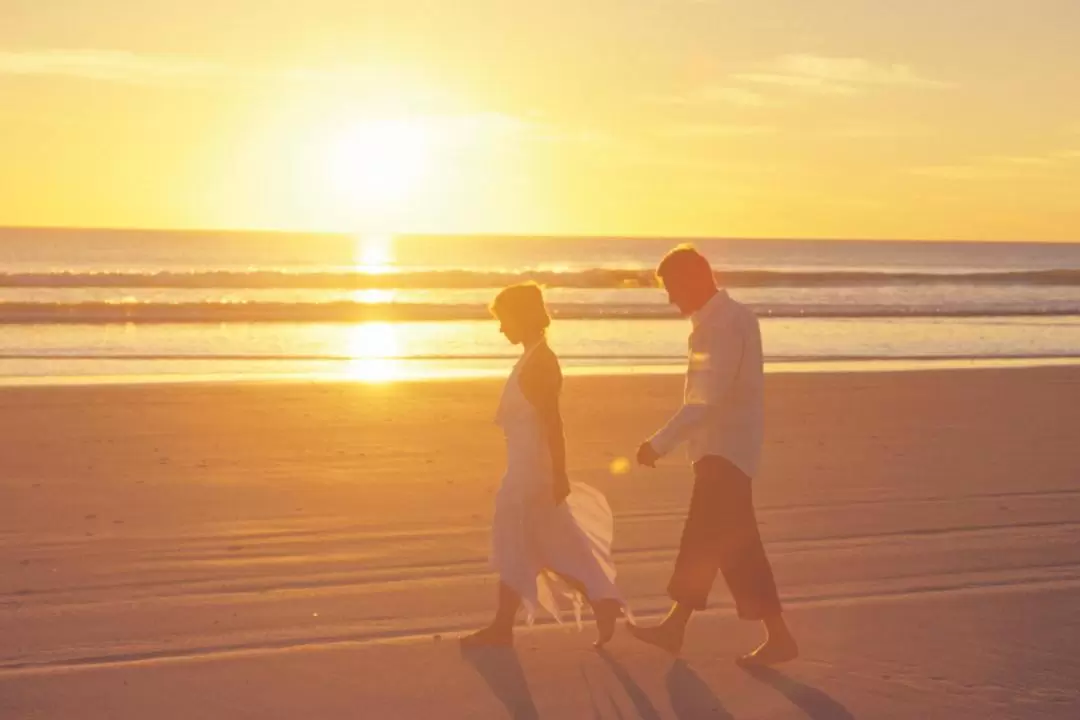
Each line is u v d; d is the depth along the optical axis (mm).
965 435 13984
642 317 36438
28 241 184875
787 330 32625
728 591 7652
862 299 47312
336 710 5500
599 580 6324
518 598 6383
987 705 5629
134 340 28391
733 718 5457
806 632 6742
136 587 7543
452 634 6656
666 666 6164
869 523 9484
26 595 7344
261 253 143750
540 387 6156
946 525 9445
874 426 14586
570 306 40344
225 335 30094
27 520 9328
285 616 6953
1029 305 43812
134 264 94062
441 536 8914
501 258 144500
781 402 16469
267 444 12828
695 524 6109
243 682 5855
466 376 21250
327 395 16672
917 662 6234
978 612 7133
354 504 9969
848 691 5812
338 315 36500
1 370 21734
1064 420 15297
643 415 15438
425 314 36844
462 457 12234
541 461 6285
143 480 10891
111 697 5637
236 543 8672
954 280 62344
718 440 6016
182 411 15016
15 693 5676
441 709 5527
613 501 10258
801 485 10961
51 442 12773
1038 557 8461
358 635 6617
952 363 24484
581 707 5574
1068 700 5699
